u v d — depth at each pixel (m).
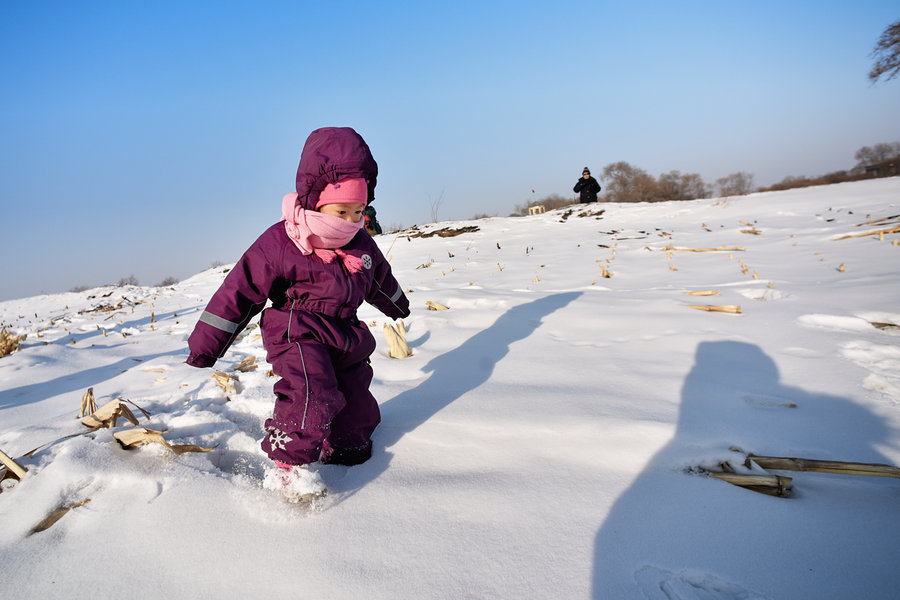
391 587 1.50
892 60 19.94
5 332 5.22
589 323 4.12
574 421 2.38
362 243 2.33
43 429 2.58
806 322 3.71
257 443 2.38
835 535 1.62
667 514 1.76
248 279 2.09
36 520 1.86
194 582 1.57
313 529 1.76
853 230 7.52
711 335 3.59
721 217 11.70
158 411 2.83
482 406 2.63
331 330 2.13
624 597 1.43
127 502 1.92
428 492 1.95
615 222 12.93
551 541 1.66
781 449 2.12
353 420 2.20
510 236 11.90
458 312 4.74
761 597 1.41
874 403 2.44
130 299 10.98
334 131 2.04
